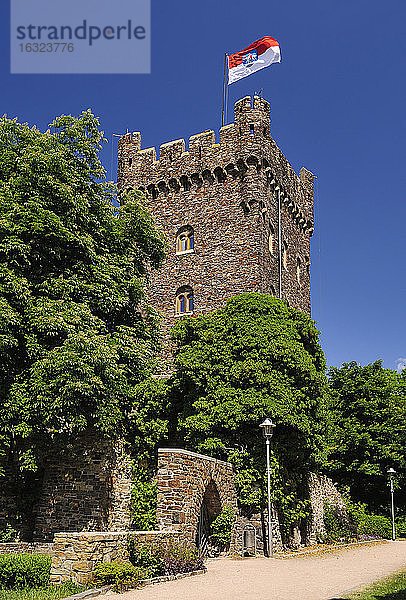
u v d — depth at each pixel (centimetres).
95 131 2483
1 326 1825
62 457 2370
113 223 2538
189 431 2562
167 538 1762
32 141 2280
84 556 1414
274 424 2353
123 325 2436
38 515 2289
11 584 1397
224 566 1914
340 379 4616
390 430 4256
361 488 4359
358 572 1825
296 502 2775
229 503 2339
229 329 2731
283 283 3722
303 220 4166
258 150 3528
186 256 3631
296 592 1400
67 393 1847
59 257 2127
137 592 1373
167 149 3850
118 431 2450
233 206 3544
